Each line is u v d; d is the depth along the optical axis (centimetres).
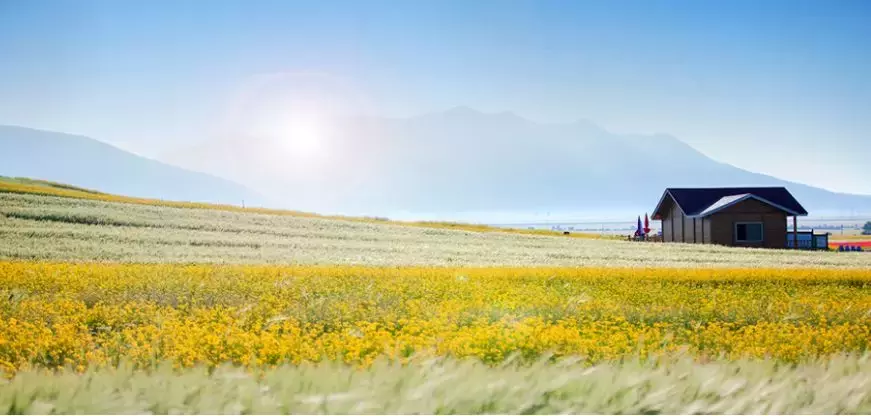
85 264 2762
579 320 1476
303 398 615
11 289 2002
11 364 1042
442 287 2105
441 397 621
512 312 1636
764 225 5572
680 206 5969
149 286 1989
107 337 1305
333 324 1480
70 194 5947
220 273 2423
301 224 5406
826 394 667
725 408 635
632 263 3653
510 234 5841
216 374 698
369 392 620
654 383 670
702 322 1538
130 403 614
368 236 5006
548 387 653
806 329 1360
